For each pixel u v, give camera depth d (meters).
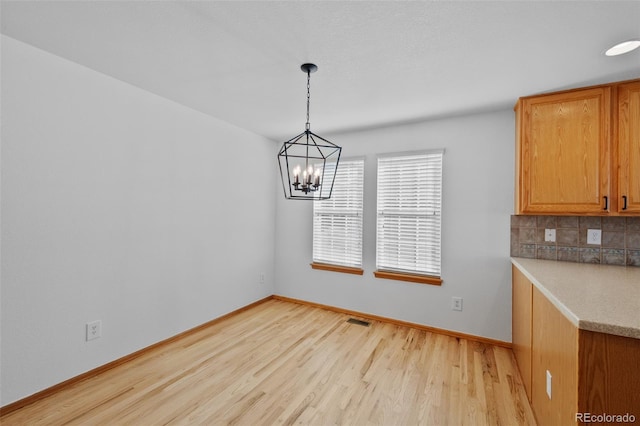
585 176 2.20
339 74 2.12
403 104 2.67
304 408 1.86
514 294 2.62
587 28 1.53
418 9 1.42
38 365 1.91
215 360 2.44
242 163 3.58
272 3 1.40
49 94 1.94
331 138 3.72
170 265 2.76
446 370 2.31
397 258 3.29
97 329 2.21
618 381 1.08
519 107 2.48
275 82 2.29
